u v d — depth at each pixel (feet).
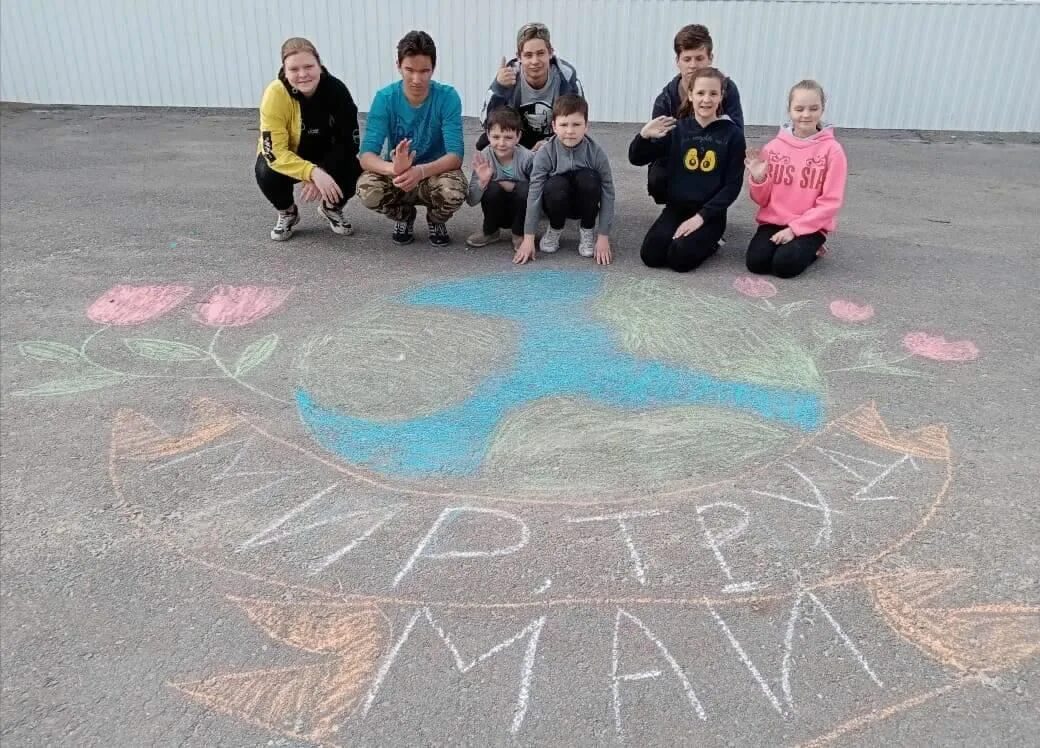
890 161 23.11
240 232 15.92
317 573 7.34
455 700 6.16
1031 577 7.31
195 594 7.11
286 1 27.35
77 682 6.29
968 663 6.48
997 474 8.68
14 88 29.09
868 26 26.09
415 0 27.02
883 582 7.25
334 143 14.70
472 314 12.35
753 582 7.24
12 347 11.21
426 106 14.25
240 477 8.59
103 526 7.89
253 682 6.31
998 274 14.24
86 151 22.76
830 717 6.04
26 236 15.61
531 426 9.51
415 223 16.71
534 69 14.93
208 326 11.87
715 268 14.25
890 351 11.35
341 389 10.25
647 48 27.02
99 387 10.23
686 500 8.27
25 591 7.12
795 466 8.80
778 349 11.37
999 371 10.83
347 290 13.17
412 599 7.06
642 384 10.44
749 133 26.73
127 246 15.10
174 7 27.68
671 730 5.94
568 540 7.72
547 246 14.87
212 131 25.70
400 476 8.63
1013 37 25.79
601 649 6.59
